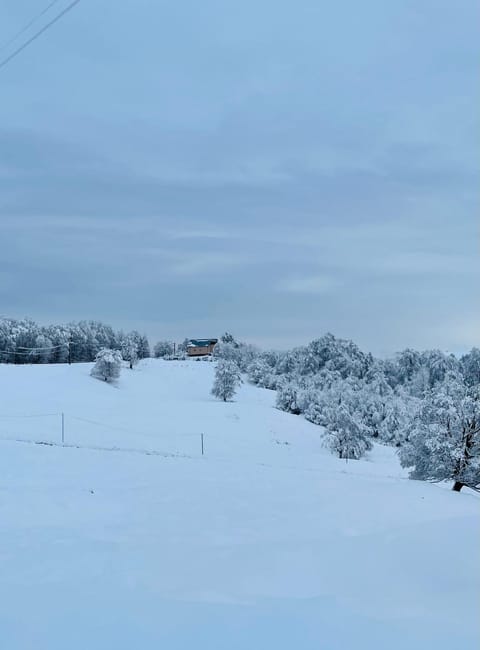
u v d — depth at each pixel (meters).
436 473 22.84
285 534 7.64
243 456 30.19
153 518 8.73
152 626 4.02
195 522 8.47
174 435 37.19
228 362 65.75
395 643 3.77
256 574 5.46
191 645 3.71
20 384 54.09
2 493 10.36
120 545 6.72
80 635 3.87
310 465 29.47
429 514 9.70
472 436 22.58
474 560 5.68
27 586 5.01
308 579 5.30
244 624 4.07
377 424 62.25
